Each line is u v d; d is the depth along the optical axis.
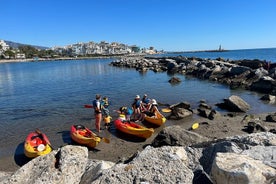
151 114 17.38
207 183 4.54
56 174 4.83
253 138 6.12
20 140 14.80
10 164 11.80
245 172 3.97
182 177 4.51
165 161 4.96
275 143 5.85
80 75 56.34
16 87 39.06
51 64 117.12
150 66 66.56
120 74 54.31
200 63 50.97
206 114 18.19
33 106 24.11
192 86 33.38
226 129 15.07
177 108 18.94
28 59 167.38
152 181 4.45
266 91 28.05
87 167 5.88
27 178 4.94
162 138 12.20
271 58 92.69
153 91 30.30
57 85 39.59
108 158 11.98
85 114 20.11
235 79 34.41
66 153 5.28
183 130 12.47
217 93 28.09
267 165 4.58
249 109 20.42
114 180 4.56
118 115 19.20
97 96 15.77
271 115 16.55
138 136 14.40
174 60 70.69
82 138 13.34
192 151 6.13
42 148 12.27
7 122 18.70
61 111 21.50
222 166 4.30
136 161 5.03
